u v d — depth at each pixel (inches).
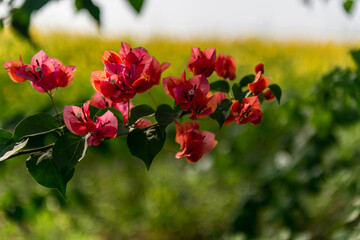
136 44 316.5
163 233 136.6
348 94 70.6
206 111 32.0
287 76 236.1
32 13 36.7
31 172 30.5
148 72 33.4
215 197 148.9
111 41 297.6
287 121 99.7
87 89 184.2
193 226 137.1
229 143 126.0
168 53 327.3
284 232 86.1
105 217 138.1
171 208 141.3
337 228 67.0
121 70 31.5
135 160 176.2
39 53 32.9
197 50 36.7
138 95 194.7
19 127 31.3
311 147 95.8
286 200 97.6
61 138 29.6
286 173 96.9
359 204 65.7
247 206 101.7
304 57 347.6
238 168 125.9
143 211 141.3
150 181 164.1
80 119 29.8
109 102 35.5
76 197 95.1
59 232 120.3
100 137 29.6
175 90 31.4
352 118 82.7
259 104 33.8
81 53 261.4
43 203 74.4
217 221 138.3
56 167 30.8
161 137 31.0
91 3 42.3
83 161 174.7
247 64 301.7
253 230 99.8
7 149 30.6
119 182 160.7
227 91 36.7
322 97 77.0
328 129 87.7
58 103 70.8
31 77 32.3
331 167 99.5
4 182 125.8
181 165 178.5
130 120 32.1
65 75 33.6
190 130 33.9
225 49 391.5
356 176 86.2
